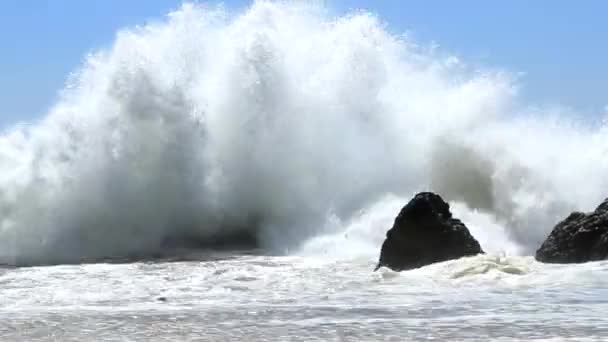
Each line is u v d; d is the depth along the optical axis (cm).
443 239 4016
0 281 3928
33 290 3584
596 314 2702
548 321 2577
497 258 3781
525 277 3544
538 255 4031
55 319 2762
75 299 3294
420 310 2855
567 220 4038
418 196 4109
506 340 2300
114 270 4362
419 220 4047
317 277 3856
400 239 4053
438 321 2620
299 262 4638
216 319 2733
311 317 2745
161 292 3481
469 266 3700
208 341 2375
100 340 2414
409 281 3600
